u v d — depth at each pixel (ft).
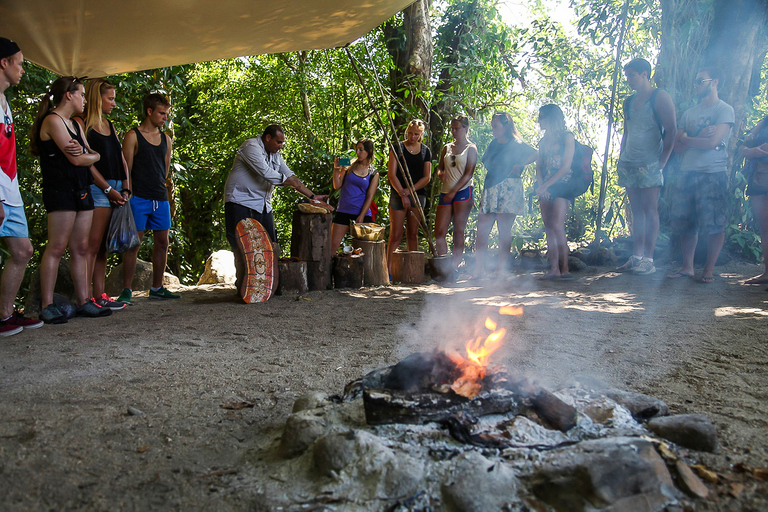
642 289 19.84
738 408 8.43
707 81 20.06
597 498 5.57
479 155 35.47
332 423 7.06
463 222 24.43
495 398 6.93
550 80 37.24
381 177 34.22
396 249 25.68
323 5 17.44
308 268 21.68
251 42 20.01
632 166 22.41
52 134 14.64
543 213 22.82
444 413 6.81
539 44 36.86
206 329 14.73
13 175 13.39
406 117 33.63
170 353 12.09
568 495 5.66
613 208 34.96
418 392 7.06
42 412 8.37
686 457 6.69
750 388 9.37
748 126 27.84
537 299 18.51
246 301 19.01
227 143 45.91
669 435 7.02
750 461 6.66
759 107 31.58
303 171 37.99
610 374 10.27
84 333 14.15
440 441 6.53
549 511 5.63
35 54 19.01
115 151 17.21
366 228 22.85
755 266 24.54
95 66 20.80
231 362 11.35
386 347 12.60
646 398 7.84
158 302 19.48
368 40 35.96
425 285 23.12
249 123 44.45
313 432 6.79
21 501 5.98
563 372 10.36
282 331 14.43
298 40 20.42
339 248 27.20
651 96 21.33
